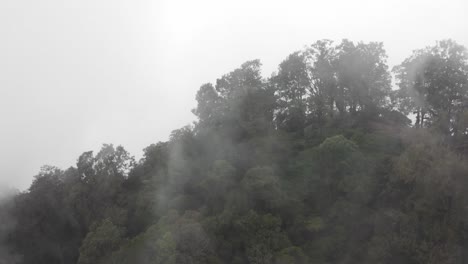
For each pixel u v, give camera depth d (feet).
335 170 211.20
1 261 260.62
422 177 180.55
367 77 257.75
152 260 188.03
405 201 187.42
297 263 182.50
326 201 211.41
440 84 234.17
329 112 269.03
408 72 248.11
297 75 283.79
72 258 267.18
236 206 204.44
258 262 182.50
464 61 235.81
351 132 253.65
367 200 199.21
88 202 271.08
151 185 256.93
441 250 161.99
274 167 237.04
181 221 192.34
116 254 207.00
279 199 203.82
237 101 278.46
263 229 192.65
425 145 198.59
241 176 233.76
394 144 231.71
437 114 236.02
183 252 178.50
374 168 208.44
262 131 268.21
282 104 288.10
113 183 276.21
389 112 260.21
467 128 209.36
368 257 181.16
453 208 170.60
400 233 175.32
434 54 241.35
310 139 265.75
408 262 170.30
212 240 191.83
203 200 234.38
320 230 197.88
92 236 228.84
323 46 278.67
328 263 187.32
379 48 264.72
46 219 274.57
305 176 230.07
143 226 238.89
